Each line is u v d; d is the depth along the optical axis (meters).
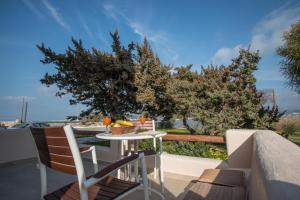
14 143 4.59
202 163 3.40
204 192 1.68
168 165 3.72
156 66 8.08
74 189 1.75
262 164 0.93
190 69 7.59
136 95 8.16
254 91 5.54
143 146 4.47
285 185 0.61
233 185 1.84
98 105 9.09
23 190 3.12
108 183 1.84
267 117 5.21
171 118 8.17
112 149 4.41
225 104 5.59
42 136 1.65
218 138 3.69
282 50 9.40
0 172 4.01
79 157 1.41
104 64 8.45
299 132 6.04
